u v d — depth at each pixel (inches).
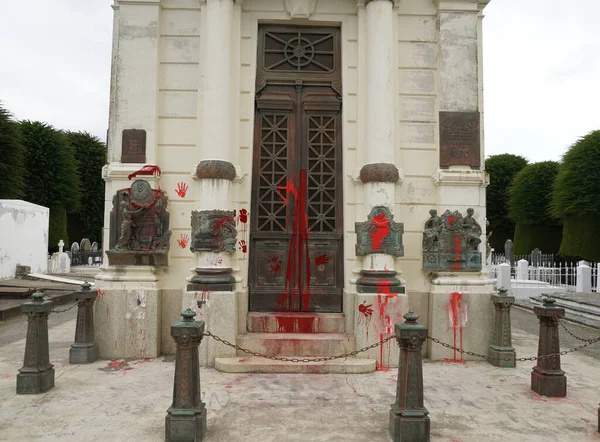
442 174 288.4
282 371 249.0
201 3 295.4
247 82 299.0
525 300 622.8
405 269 290.8
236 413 191.2
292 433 172.2
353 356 265.4
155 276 283.9
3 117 1016.9
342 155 303.1
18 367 262.2
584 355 315.9
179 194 291.3
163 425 179.0
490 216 1438.2
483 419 188.5
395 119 295.4
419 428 163.5
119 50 292.8
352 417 188.4
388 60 284.5
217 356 261.4
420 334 167.8
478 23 305.7
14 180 1021.2
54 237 1242.0
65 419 183.8
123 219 282.4
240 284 280.8
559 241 1159.6
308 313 291.9
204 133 279.7
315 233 299.3
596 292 640.4
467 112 295.7
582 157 901.8
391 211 277.6
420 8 302.7
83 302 269.4
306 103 305.6
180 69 297.6
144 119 290.2
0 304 478.9
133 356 275.6
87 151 1507.1
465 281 284.8
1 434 169.3
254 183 300.0
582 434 175.2
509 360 267.9
